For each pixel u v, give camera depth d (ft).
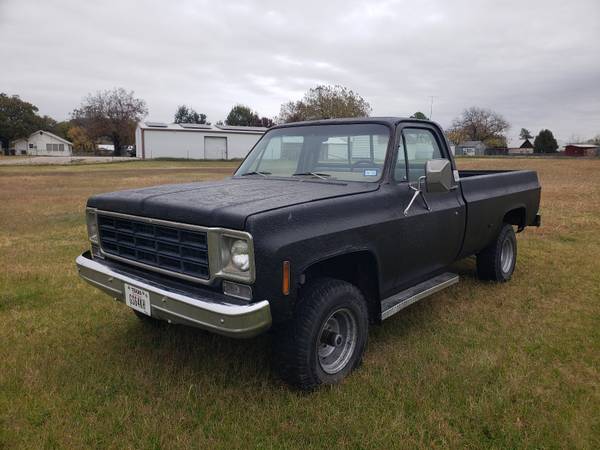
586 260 23.31
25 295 17.88
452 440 9.66
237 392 11.24
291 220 10.05
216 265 9.82
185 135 183.42
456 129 326.85
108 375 12.12
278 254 9.61
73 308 16.72
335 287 11.13
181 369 12.37
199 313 9.71
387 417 10.32
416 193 13.44
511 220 21.20
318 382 11.13
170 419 10.24
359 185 12.93
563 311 16.56
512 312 16.46
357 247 11.35
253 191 11.97
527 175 20.92
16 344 13.94
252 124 297.33
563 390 11.48
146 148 180.65
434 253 14.65
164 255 10.83
